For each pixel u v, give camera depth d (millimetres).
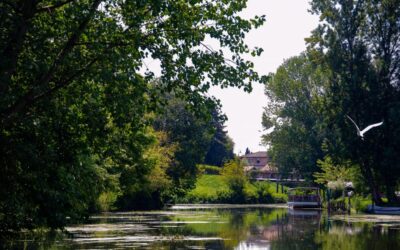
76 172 21266
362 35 62219
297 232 33688
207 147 87812
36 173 18922
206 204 95938
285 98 90188
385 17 61156
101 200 54438
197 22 18828
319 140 86188
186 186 86375
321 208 72062
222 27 18594
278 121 92000
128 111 18688
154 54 18516
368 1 61812
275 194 107625
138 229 34625
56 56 17656
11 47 16094
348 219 48219
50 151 18766
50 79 17734
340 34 61875
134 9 18094
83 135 19750
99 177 34188
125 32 18203
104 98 18969
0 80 15633
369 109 60469
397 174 60812
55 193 19344
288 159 90500
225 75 18438
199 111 18688
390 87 61531
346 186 69875
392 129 59969
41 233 29688
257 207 79562
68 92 18938
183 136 84000
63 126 19469
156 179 64688
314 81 87625
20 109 16359
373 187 62469
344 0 61844
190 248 24750
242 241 28094
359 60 61312
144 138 21031
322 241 28438
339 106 61312
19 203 19219
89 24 18234
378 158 61344
